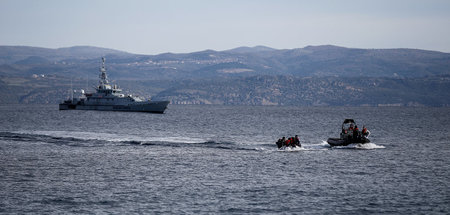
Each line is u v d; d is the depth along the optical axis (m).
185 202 62.03
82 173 79.56
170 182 72.88
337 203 61.81
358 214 57.62
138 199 63.31
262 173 79.69
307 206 60.56
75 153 101.44
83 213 57.50
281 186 70.44
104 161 91.19
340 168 84.19
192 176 77.25
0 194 65.31
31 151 104.06
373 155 99.50
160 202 62.03
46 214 57.03
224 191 67.50
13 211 58.06
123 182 72.75
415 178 75.88
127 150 106.56
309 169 83.12
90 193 66.19
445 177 76.62
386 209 59.31
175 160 92.69
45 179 74.69
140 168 84.06
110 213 57.53
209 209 59.28
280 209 59.41
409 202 62.16
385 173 79.81
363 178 75.88
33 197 63.97
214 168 84.25
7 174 78.38
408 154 101.38
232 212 58.19
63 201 62.25
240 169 83.19
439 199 63.41
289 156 98.12
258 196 64.94
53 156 97.00
